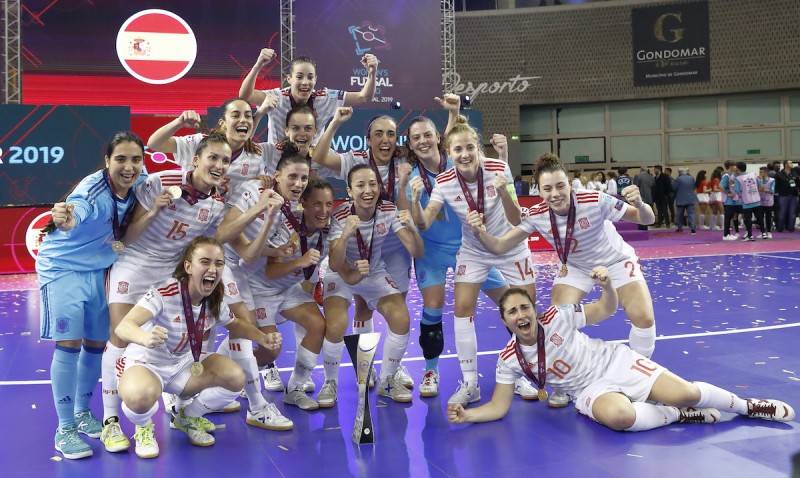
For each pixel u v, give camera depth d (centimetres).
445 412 438
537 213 454
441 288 485
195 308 380
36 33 1403
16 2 1383
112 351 394
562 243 448
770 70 2012
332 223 473
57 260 387
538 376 407
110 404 394
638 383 393
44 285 386
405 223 435
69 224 358
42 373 548
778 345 574
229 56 1500
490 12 2111
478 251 467
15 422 428
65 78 1421
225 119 466
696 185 1952
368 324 521
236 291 423
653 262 1209
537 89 2116
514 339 412
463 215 467
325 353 459
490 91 2125
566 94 2108
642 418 380
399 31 1548
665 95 2066
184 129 1275
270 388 508
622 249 458
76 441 375
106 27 1434
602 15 2077
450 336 675
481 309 806
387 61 1545
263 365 478
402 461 353
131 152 382
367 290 480
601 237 448
